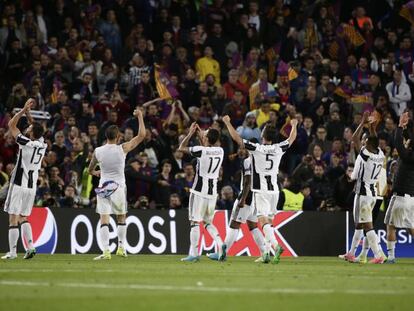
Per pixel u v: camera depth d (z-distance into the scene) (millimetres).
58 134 66375
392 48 87312
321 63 82438
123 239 52344
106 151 49781
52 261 48062
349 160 70625
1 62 75188
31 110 69375
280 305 26156
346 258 54000
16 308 24750
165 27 82500
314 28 86062
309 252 64688
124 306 25359
